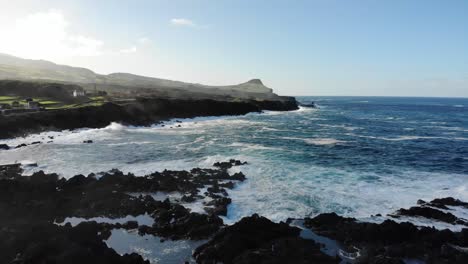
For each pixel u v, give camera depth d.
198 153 37.91
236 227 16.72
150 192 24.19
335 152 39.25
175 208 20.03
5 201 20.77
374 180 27.50
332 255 15.38
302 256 14.56
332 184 26.12
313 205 21.61
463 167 32.62
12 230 15.91
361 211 20.84
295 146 43.16
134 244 16.52
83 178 25.94
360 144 45.59
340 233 17.16
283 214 20.09
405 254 15.44
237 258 14.40
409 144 46.53
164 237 17.22
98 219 19.41
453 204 21.95
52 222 18.78
